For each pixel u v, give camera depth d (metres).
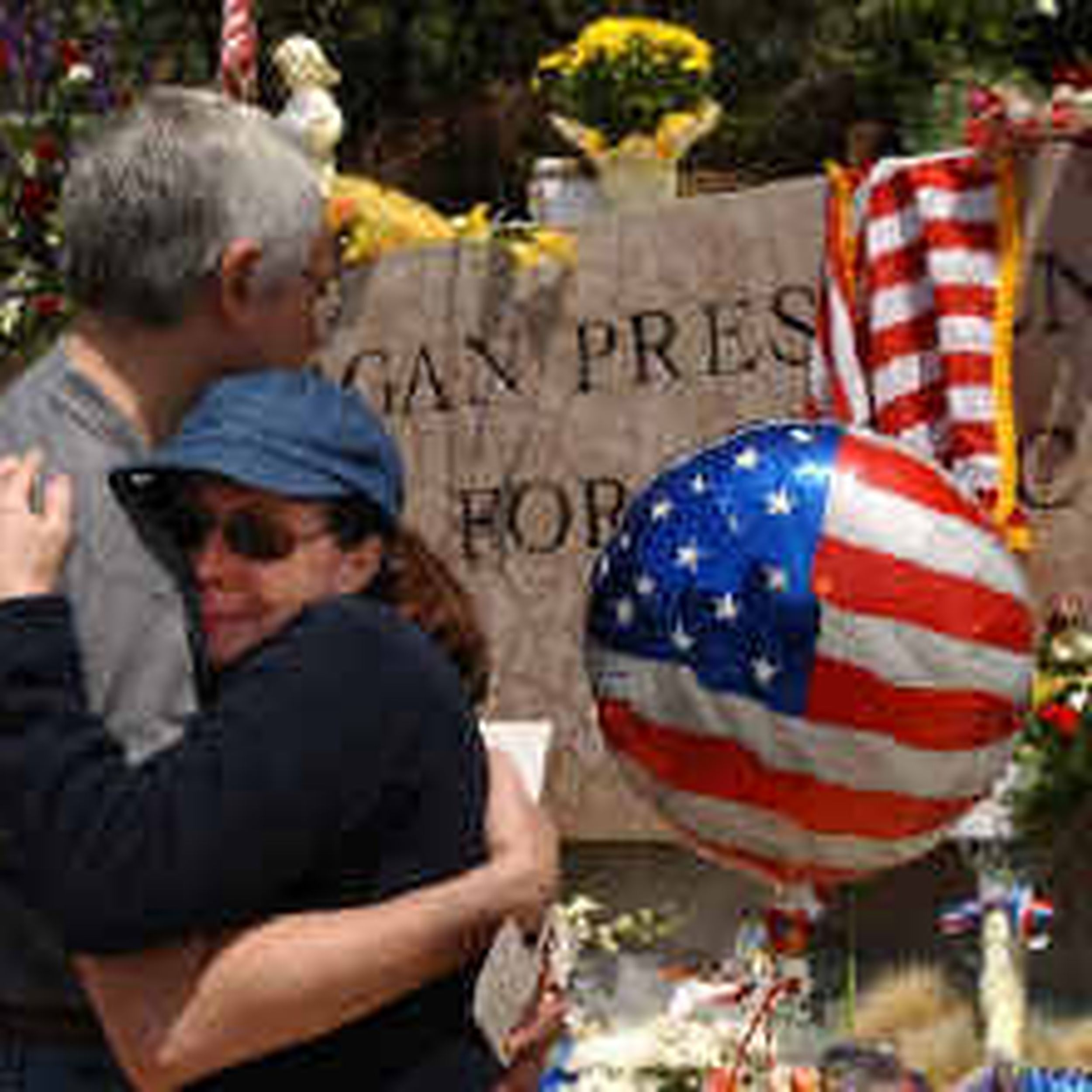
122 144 1.69
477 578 5.64
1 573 1.54
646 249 5.38
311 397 1.70
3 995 1.71
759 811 2.68
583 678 5.50
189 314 1.71
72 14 6.34
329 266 1.86
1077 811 4.83
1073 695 4.66
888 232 5.02
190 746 1.49
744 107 10.55
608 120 5.90
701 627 2.62
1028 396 4.90
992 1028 4.29
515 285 5.54
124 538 1.61
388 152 11.23
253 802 1.45
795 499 2.61
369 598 2.06
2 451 1.72
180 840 1.42
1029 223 4.87
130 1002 1.51
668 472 2.84
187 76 9.59
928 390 4.96
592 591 2.86
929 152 6.06
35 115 5.87
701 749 2.67
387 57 10.97
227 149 1.69
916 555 2.55
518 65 11.08
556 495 5.53
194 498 1.69
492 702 5.62
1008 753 2.77
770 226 5.21
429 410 5.68
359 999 1.54
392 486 1.74
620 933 5.40
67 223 1.73
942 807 2.66
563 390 5.50
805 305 5.17
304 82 5.77
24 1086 1.69
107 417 1.70
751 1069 4.00
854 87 8.58
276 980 1.49
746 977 4.07
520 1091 1.75
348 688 1.53
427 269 5.66
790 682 2.56
